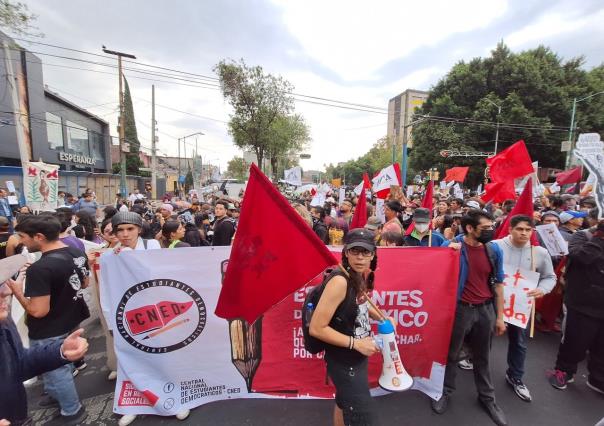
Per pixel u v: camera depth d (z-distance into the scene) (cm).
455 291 286
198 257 278
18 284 254
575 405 303
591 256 304
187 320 279
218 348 285
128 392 276
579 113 3062
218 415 277
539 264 325
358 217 507
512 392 321
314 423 269
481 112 3134
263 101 1725
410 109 8156
